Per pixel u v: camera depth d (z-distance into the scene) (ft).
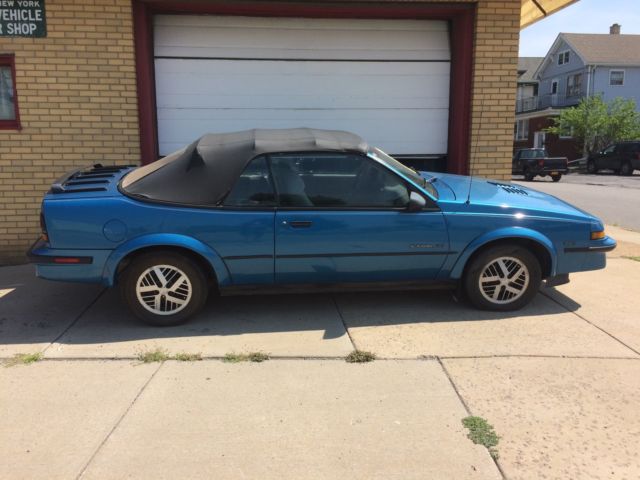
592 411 10.53
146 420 10.26
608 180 83.05
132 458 9.16
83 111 21.02
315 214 14.35
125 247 13.99
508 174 23.18
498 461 9.07
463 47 22.30
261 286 14.90
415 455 9.22
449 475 8.73
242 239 14.25
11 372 12.22
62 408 10.71
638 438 9.67
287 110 22.84
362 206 14.57
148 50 21.42
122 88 21.02
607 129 111.14
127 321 15.26
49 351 13.28
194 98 22.33
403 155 23.77
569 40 133.90
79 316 15.69
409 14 22.38
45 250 14.19
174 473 8.77
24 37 20.38
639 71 127.85
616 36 135.74
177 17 21.77
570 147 125.29
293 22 22.33
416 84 23.35
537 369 12.20
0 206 21.40
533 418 10.30
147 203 14.11
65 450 9.38
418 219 14.62
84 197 14.16
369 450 9.35
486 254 15.11
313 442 9.57
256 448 9.40
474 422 10.11
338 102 23.04
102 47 20.68
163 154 22.54
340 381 11.71
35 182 21.33
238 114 22.63
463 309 15.85
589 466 8.94
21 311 16.12
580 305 16.28
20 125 20.92
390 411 10.54
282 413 10.48
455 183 17.01
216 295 17.24
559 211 15.34
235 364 12.53
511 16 21.99
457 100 23.00
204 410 10.60
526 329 14.43
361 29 22.67
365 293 17.35
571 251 15.34
